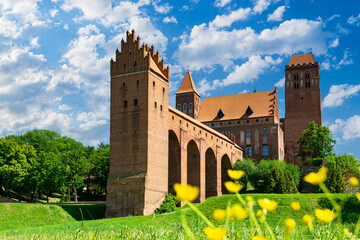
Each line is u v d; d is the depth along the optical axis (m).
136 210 54.88
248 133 105.44
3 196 79.94
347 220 38.31
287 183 74.62
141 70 60.22
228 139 92.88
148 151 57.06
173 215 45.47
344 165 73.88
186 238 8.41
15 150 75.44
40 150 86.81
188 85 113.12
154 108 60.12
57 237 11.20
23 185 76.56
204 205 49.50
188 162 74.88
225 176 92.44
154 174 57.88
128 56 62.09
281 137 109.50
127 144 58.91
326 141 90.06
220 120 108.94
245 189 88.38
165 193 60.16
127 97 60.69
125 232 9.16
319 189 67.38
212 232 2.54
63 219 55.94
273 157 101.56
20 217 53.34
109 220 44.41
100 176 90.12
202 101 116.25
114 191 57.56
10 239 15.04
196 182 73.12
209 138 80.38
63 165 78.25
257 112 106.44
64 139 94.38
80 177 83.31
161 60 66.81
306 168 86.81
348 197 42.84
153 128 59.19
